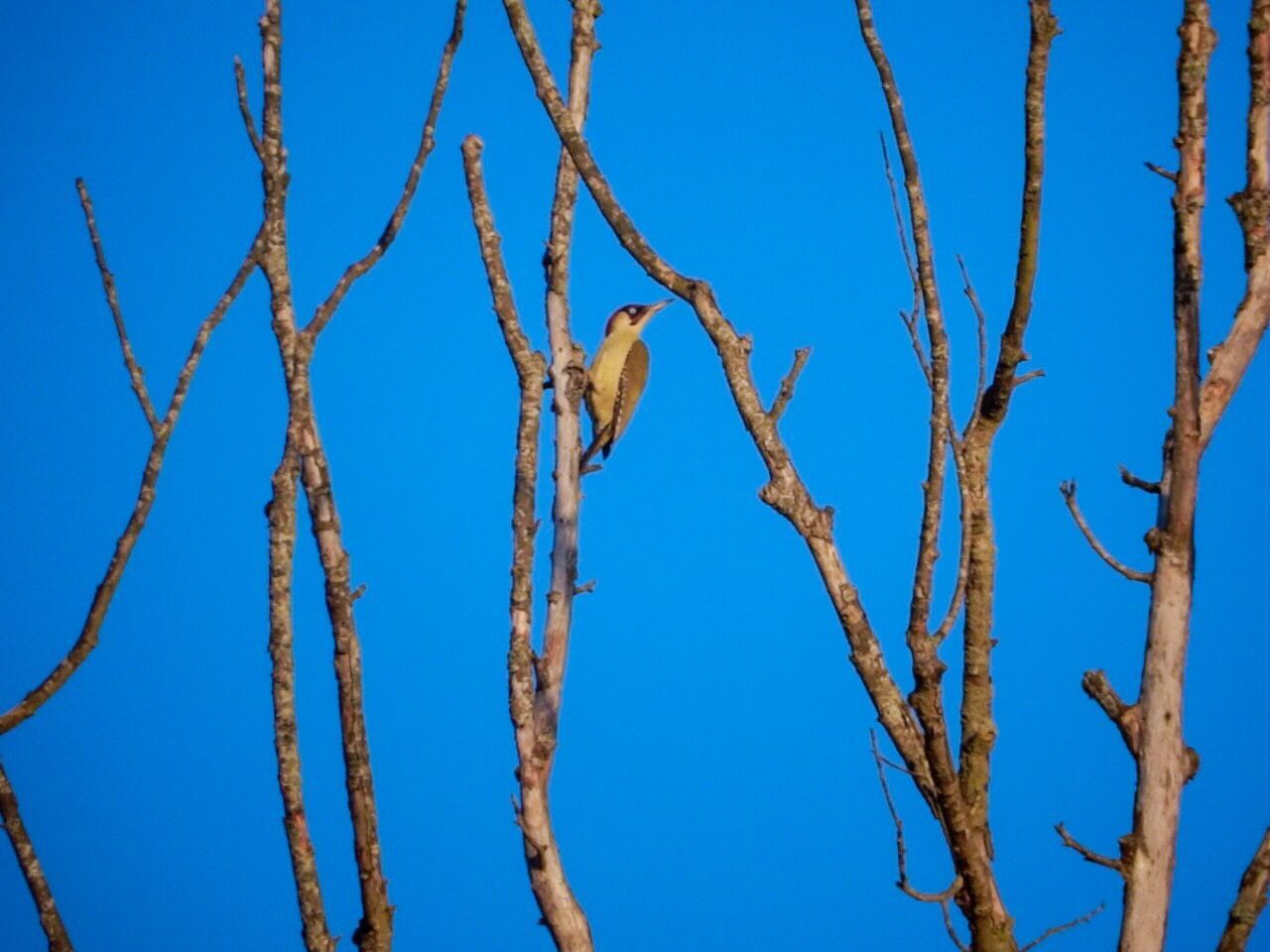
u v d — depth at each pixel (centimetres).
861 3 994
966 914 944
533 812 1157
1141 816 936
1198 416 947
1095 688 966
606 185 964
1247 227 966
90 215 1008
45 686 965
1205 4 951
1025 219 977
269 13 1055
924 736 935
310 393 1014
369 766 1023
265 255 1026
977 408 1013
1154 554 954
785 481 938
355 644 1029
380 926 1002
